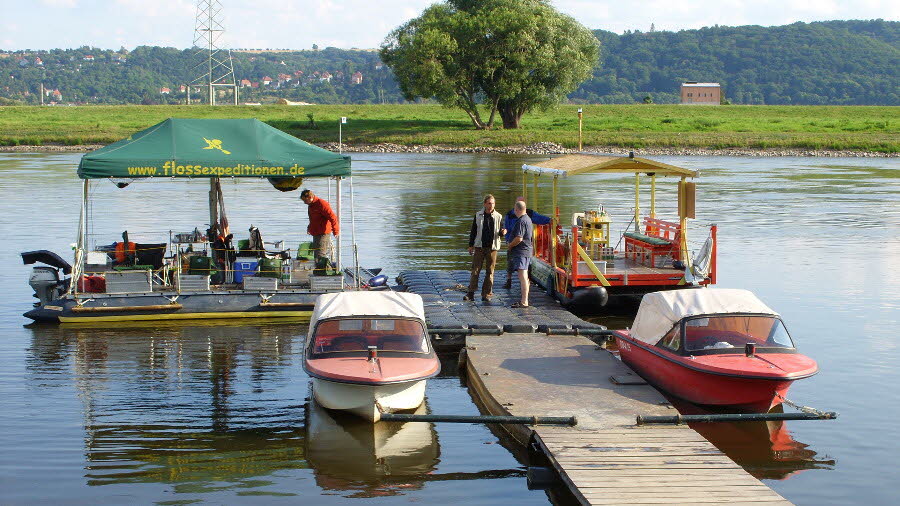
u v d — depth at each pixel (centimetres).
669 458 894
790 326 1552
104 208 3259
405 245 2455
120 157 1520
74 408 1116
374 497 877
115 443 1003
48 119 9131
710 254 1582
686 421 1001
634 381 1139
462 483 914
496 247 1622
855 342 1447
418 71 8188
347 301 1191
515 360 1254
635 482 831
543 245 1820
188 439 1021
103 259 1673
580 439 945
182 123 1628
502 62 8294
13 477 909
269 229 2698
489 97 8550
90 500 859
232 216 3053
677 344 1131
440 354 1443
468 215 3164
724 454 908
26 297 1773
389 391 1052
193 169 1538
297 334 1499
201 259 1612
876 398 1172
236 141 1609
